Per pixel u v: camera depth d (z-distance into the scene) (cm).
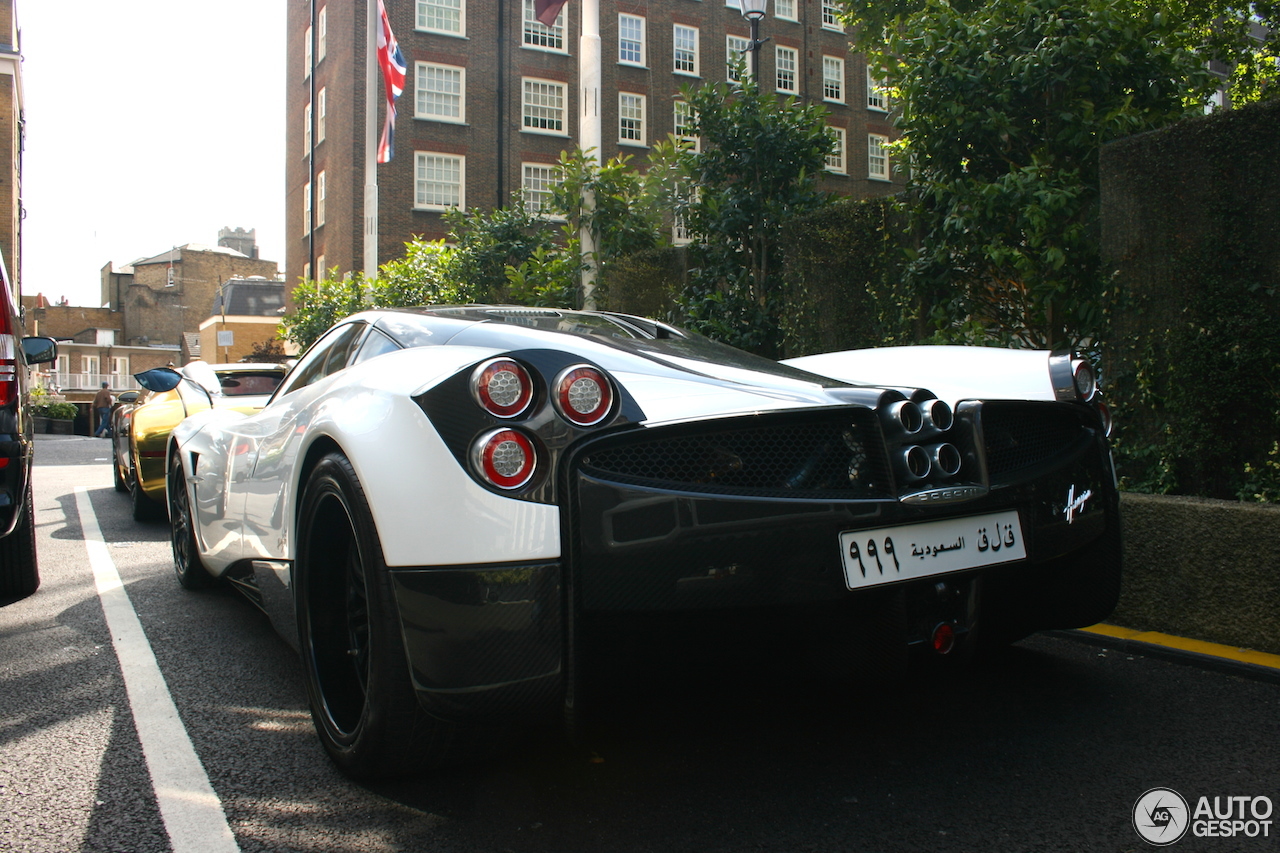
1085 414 233
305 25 2842
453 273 1090
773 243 672
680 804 191
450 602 166
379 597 176
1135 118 444
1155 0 544
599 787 200
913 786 198
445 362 184
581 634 165
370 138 1418
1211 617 296
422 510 169
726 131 662
